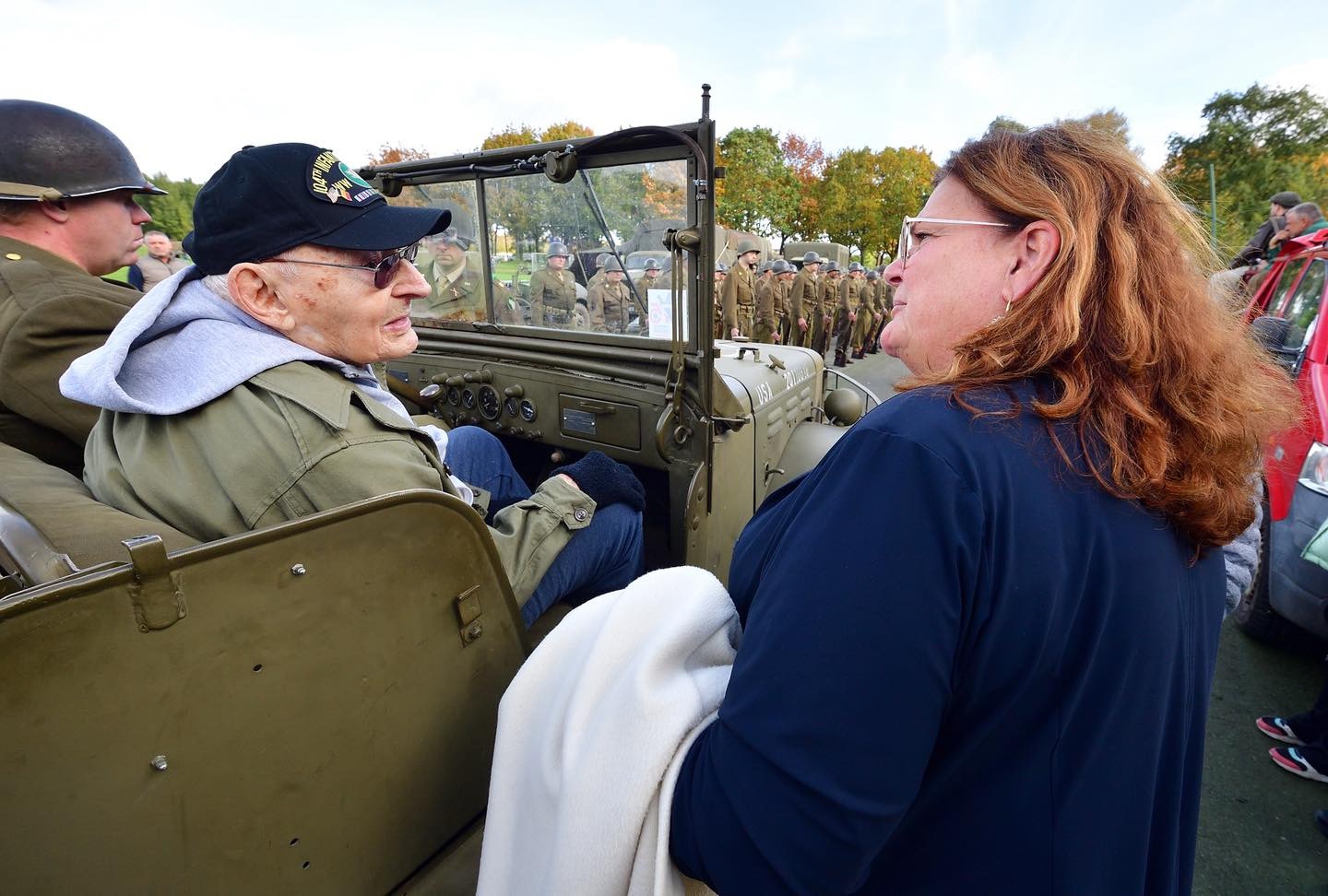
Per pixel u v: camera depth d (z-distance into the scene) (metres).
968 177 0.73
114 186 1.63
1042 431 0.63
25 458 1.18
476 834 1.12
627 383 1.92
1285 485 2.54
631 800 0.75
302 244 1.08
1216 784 2.19
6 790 0.63
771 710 0.62
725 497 2.04
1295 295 3.57
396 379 2.60
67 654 0.64
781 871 0.61
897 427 0.64
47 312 1.33
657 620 0.89
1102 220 0.66
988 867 0.64
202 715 0.75
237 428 1.03
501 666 1.13
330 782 0.90
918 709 0.58
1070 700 0.61
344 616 0.87
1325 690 2.21
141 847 0.73
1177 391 0.63
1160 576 0.63
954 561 0.58
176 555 0.70
